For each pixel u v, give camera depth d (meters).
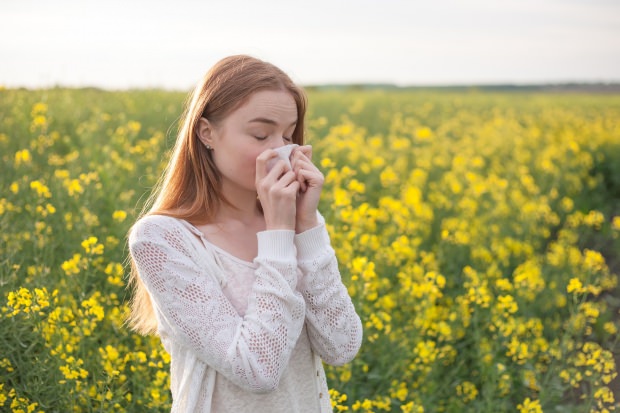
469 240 5.66
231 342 1.64
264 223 1.89
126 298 4.01
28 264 3.89
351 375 3.54
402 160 7.87
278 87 1.76
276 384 1.66
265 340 1.64
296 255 1.79
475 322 4.00
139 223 1.76
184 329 1.67
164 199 1.86
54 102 8.40
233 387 1.75
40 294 3.06
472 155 9.74
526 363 4.09
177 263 1.69
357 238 4.46
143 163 6.26
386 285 4.28
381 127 13.24
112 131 7.63
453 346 4.35
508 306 3.96
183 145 1.84
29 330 3.31
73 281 3.47
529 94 32.59
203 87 1.80
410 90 34.25
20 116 6.76
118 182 5.41
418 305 3.99
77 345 3.25
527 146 11.01
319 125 9.53
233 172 1.77
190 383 1.72
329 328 1.81
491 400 3.75
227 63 1.80
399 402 3.54
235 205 1.84
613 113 19.84
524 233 6.39
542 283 4.86
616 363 4.91
